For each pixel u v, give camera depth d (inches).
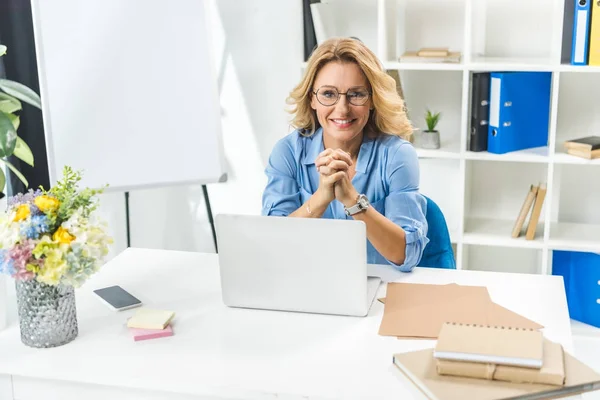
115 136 115.8
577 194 131.5
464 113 122.1
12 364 66.9
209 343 69.9
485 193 135.6
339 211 93.0
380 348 67.7
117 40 114.3
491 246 138.2
